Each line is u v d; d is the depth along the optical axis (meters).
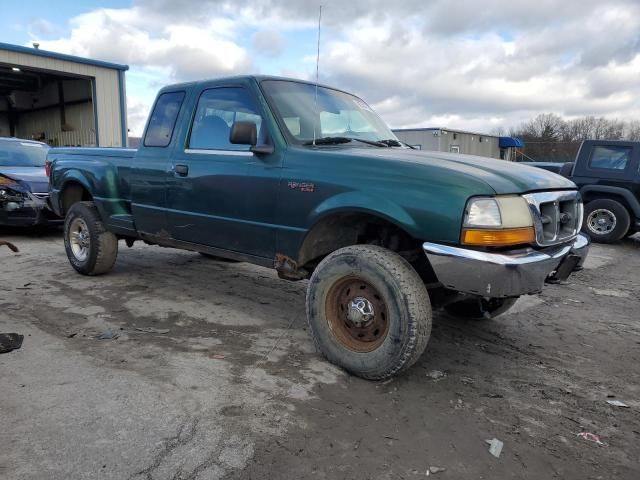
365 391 3.08
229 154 3.98
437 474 2.32
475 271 2.79
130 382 3.03
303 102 4.02
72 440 2.41
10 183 7.74
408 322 2.98
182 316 4.38
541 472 2.37
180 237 4.49
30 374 3.10
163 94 4.75
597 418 2.91
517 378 3.41
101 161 5.36
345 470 2.31
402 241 3.51
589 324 4.68
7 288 5.04
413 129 28.91
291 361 3.47
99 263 5.45
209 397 2.89
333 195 3.29
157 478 2.17
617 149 9.66
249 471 2.25
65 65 19.28
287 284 5.59
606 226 9.65
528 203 2.99
